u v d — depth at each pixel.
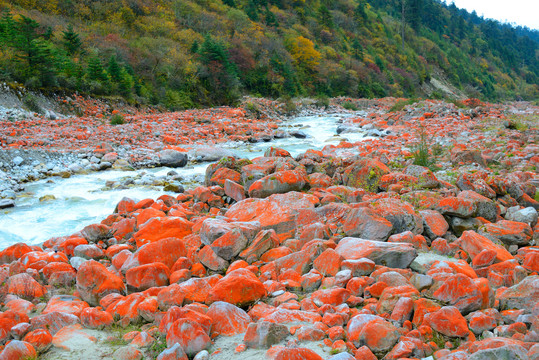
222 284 5.12
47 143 17.67
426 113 27.00
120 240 8.24
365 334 4.00
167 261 6.43
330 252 5.77
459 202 7.49
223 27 58.84
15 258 7.52
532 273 5.65
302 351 3.67
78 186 13.76
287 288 5.61
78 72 30.98
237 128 25.38
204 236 6.81
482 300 4.61
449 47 117.31
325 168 11.44
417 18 112.75
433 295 4.88
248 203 8.33
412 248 5.79
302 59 63.94
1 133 18.09
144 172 15.68
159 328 4.64
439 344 4.12
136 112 32.31
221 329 4.53
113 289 5.64
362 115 37.72
